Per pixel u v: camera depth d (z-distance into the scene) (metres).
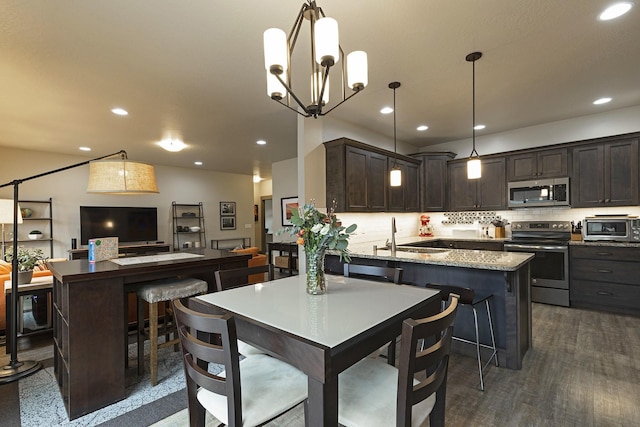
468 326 2.79
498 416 1.91
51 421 1.92
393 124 4.62
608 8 2.04
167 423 1.90
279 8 2.01
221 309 1.47
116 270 2.14
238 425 1.11
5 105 3.57
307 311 1.42
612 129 4.14
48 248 6.11
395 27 2.24
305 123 3.91
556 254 4.19
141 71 2.84
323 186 4.11
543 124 4.68
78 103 3.55
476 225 5.42
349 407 1.21
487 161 5.07
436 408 1.34
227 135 5.00
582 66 2.86
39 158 6.02
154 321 2.32
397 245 4.21
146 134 4.88
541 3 1.99
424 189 5.46
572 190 4.30
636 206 3.97
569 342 2.97
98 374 2.04
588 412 1.93
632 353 2.71
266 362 1.55
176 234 8.04
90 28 2.19
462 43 2.46
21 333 3.10
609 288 3.83
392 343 1.83
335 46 1.38
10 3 1.91
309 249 1.72
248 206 9.66
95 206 6.66
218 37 2.34
